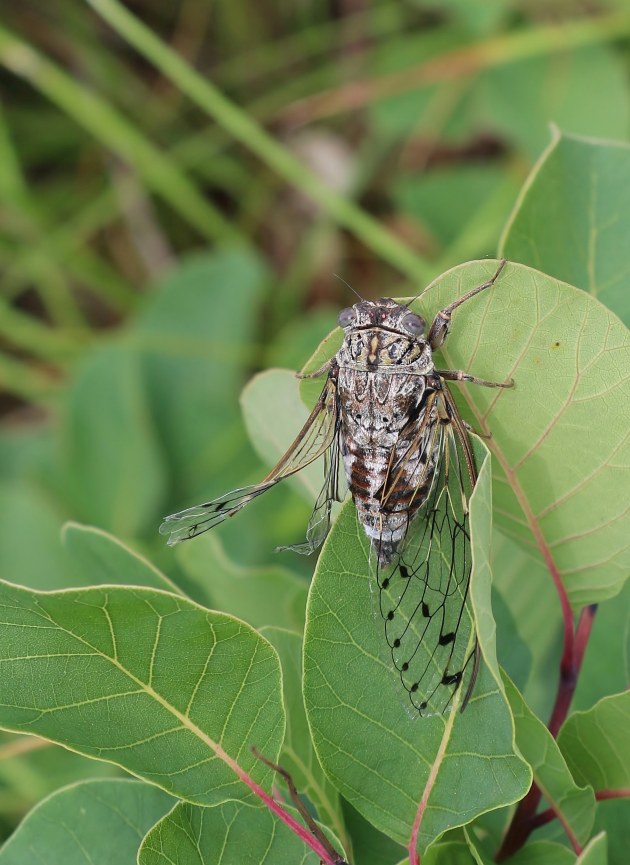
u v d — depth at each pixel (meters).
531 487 0.34
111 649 0.32
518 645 0.36
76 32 0.75
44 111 0.76
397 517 0.35
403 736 0.33
